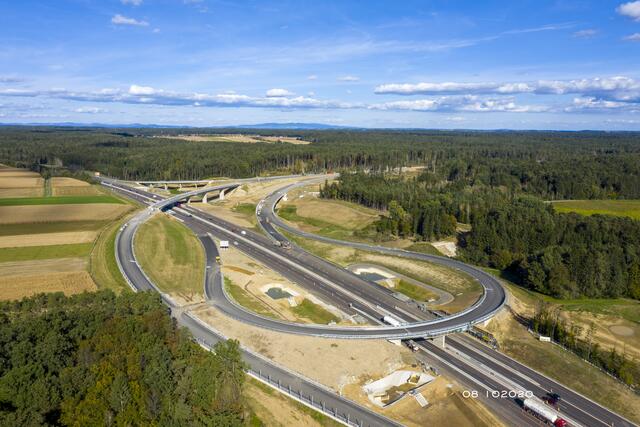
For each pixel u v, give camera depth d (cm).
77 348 9219
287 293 14950
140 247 17575
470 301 14400
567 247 17562
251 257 18262
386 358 10831
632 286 16012
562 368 11112
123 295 11419
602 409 9800
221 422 7544
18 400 7706
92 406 7631
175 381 8456
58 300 11512
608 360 11406
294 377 9700
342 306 13888
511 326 13200
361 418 8644
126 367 8550
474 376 10688
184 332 10069
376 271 17500
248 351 10556
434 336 11912
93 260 15538
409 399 9488
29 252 16050
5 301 11725
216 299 13600
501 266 18862
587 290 16112
